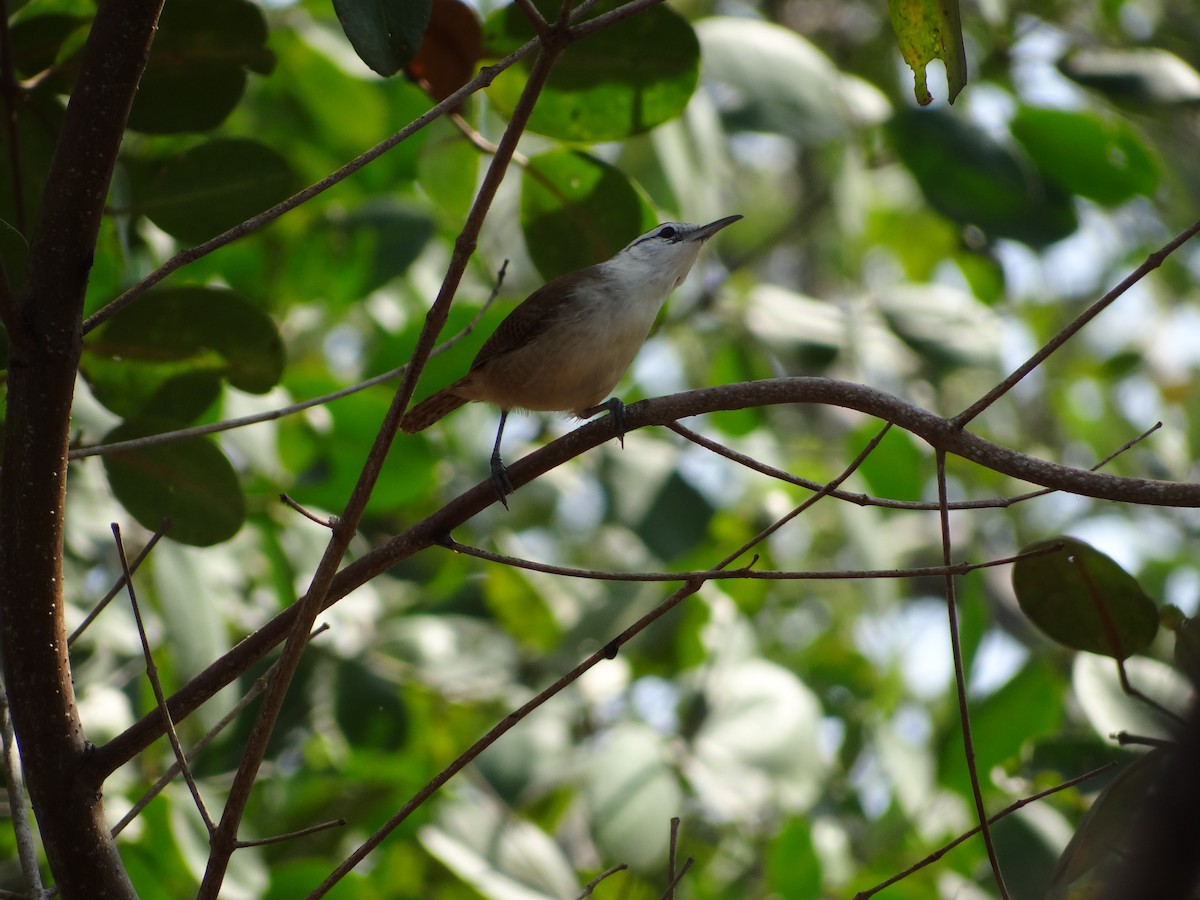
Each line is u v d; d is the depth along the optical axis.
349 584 5.42
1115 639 6.45
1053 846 8.00
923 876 10.76
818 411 17.17
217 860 4.59
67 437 5.04
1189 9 14.70
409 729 10.78
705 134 11.55
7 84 7.20
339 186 12.50
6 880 9.43
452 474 13.30
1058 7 13.20
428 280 14.12
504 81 7.84
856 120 12.62
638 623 4.87
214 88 7.56
